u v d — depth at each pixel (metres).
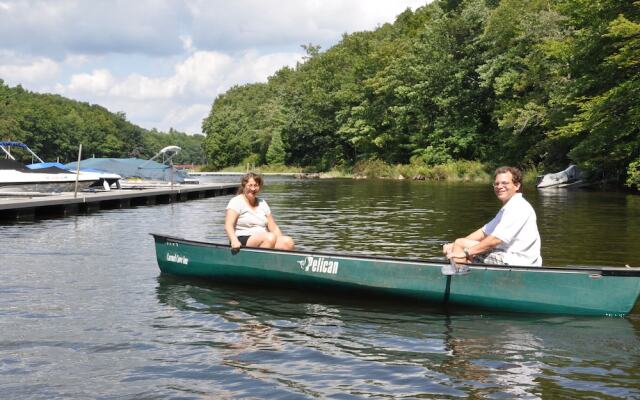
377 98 55.88
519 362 4.24
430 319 5.39
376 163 52.47
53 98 138.88
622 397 3.61
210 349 4.49
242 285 6.61
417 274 5.80
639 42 20.50
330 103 64.38
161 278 7.00
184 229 12.29
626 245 9.42
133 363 4.18
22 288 6.42
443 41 46.00
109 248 9.34
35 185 20.33
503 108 36.25
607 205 17.42
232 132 92.81
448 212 15.62
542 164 32.75
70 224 13.17
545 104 31.50
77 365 4.13
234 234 6.60
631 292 5.29
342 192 27.23
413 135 50.09
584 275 5.38
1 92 105.69
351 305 5.86
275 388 3.75
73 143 112.44
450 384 3.82
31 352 4.38
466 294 5.64
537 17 32.94
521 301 5.51
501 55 37.38
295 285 6.31
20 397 3.59
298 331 4.99
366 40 72.56
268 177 57.31
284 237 7.00
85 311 5.51
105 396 3.61
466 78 44.69
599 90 25.31
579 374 4.00
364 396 3.63
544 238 10.25
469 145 44.91
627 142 23.80
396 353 4.44
